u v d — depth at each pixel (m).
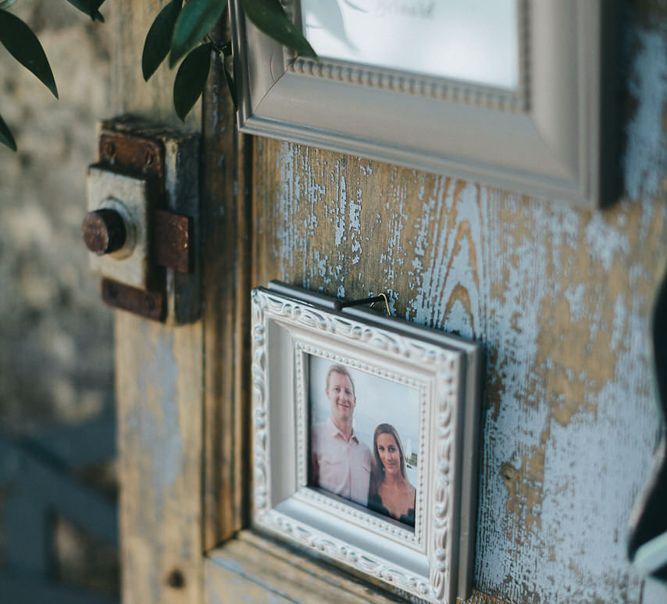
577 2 0.61
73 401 1.84
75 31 1.42
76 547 2.08
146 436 1.05
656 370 0.65
